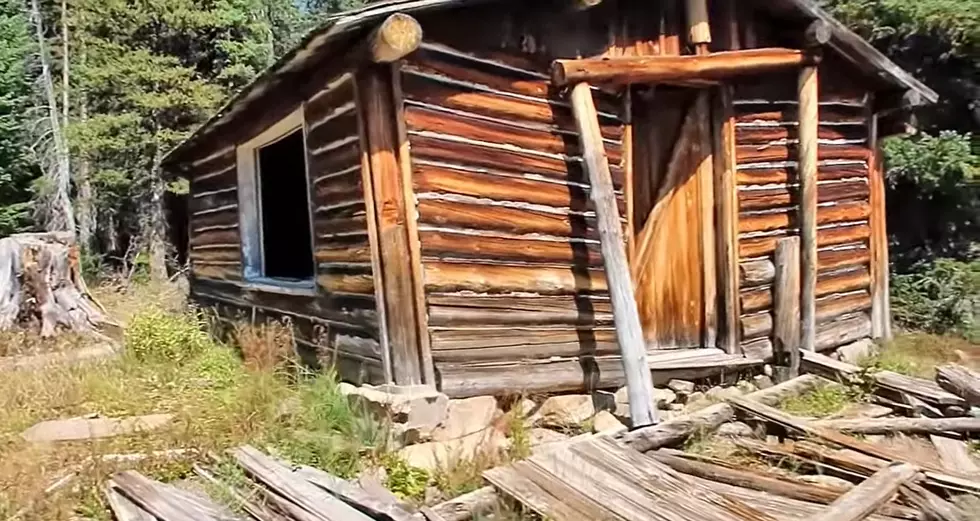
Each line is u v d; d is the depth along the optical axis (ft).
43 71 59.67
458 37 16.83
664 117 21.45
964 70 38.04
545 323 18.01
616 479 13.33
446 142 16.63
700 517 11.96
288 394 17.57
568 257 18.51
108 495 13.05
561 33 18.48
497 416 16.93
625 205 19.83
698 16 19.95
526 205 17.83
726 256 21.06
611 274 17.22
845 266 24.40
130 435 15.61
